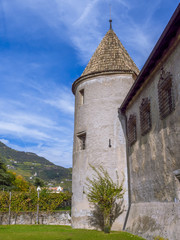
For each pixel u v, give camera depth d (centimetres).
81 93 1645
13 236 951
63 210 1809
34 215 1764
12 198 1752
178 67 728
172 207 734
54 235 998
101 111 1480
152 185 916
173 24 700
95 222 1305
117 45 1720
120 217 1250
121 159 1359
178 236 652
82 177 1435
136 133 1165
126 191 1292
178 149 720
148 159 972
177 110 727
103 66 1591
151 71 957
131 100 1272
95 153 1418
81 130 1528
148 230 855
